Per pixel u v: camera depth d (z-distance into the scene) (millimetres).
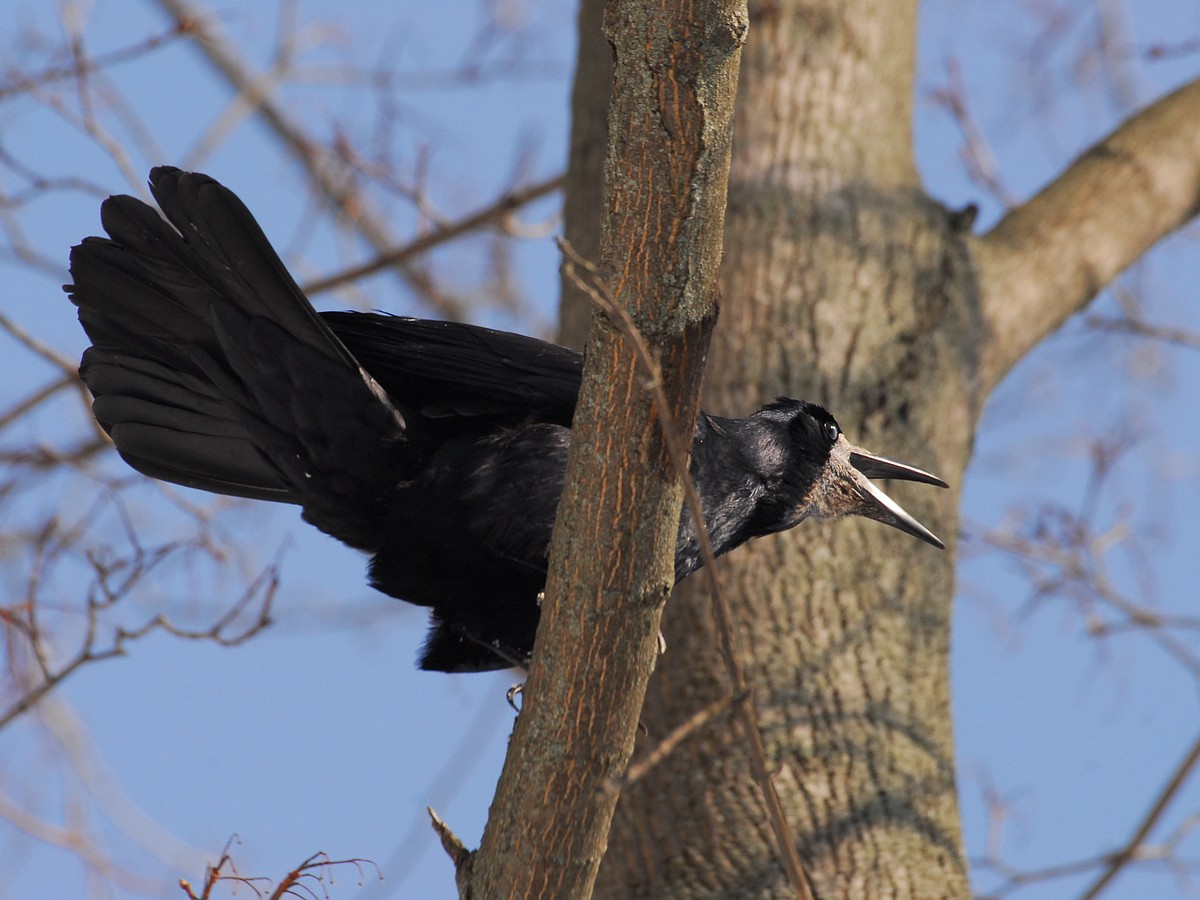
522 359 8109
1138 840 10906
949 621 10156
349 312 8070
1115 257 12102
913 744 9391
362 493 8117
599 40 12156
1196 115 12789
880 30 11508
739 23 5469
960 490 10625
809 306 10500
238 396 7902
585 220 11539
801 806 8992
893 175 11211
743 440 9328
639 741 9289
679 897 8781
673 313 5789
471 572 8297
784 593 9656
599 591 6059
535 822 6207
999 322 11406
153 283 7734
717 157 5625
